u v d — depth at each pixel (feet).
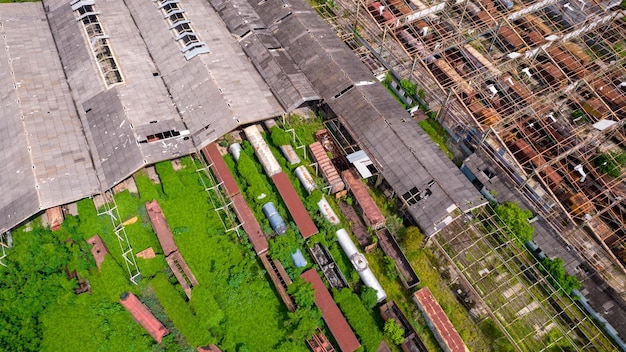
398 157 238.89
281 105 265.34
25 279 207.51
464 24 326.24
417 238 217.97
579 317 210.18
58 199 220.64
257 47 287.48
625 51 293.84
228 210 236.22
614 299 207.10
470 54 299.17
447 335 197.26
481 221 228.22
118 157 235.20
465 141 267.39
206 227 233.76
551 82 288.92
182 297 209.67
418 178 230.07
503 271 221.87
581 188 244.01
